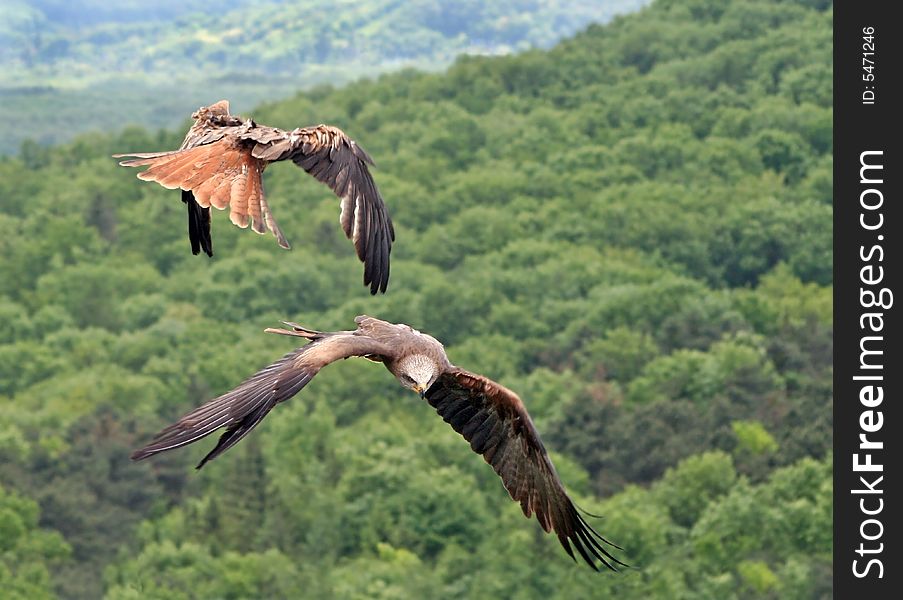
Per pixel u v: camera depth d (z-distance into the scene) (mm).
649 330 76312
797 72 120938
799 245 89125
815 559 48188
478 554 48719
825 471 53406
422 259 92312
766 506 50375
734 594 46219
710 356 68188
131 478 55844
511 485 7230
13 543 51562
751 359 66625
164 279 90000
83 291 87250
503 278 84312
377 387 65188
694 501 53031
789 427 59531
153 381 70062
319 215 91375
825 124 109250
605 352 71625
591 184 102688
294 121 120750
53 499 54281
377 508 52750
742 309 79000
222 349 76562
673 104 119812
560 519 7172
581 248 89312
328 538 51969
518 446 7180
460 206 100625
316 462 56500
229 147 6398
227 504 53156
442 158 110812
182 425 5340
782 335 72562
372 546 51594
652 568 46438
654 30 134750
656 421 59906
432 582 47438
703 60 125125
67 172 109375
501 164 109562
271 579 49000
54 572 51156
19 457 58125
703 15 136625
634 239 92625
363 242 6594
